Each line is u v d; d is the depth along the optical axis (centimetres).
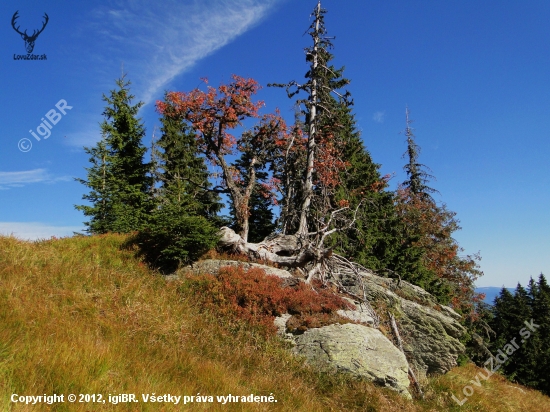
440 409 1127
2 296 837
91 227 2336
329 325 1123
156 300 1101
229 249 1605
